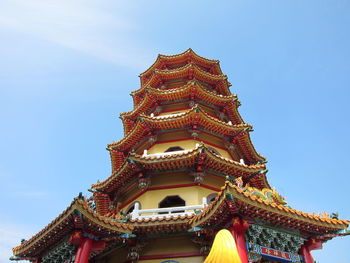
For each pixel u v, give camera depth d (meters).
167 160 17.00
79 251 12.68
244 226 11.70
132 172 18.22
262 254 12.16
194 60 28.56
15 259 16.06
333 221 12.98
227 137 21.64
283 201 15.20
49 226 13.75
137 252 14.68
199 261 14.10
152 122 20.33
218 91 27.45
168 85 26.72
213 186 17.84
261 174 19.67
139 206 17.50
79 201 12.41
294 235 13.20
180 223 13.79
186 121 20.30
